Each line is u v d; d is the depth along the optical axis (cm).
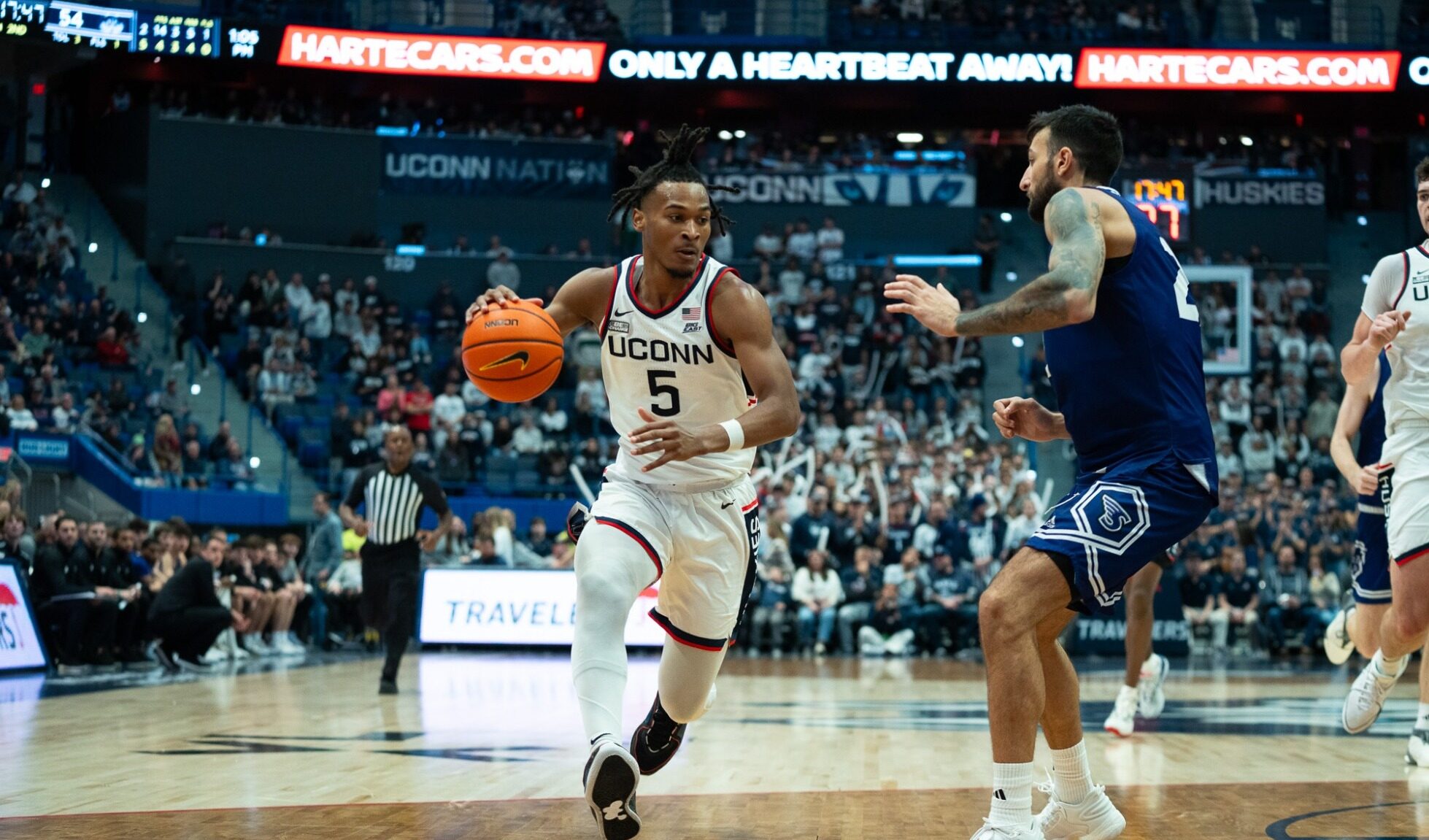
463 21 2300
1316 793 459
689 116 2462
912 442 1816
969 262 2236
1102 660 1334
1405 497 498
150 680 970
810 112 2434
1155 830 383
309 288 2111
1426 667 537
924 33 2311
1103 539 318
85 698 813
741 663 1268
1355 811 418
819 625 1423
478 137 2244
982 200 2430
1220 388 2039
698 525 368
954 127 2481
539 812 402
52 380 1673
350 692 866
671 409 372
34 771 493
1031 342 2191
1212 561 1495
